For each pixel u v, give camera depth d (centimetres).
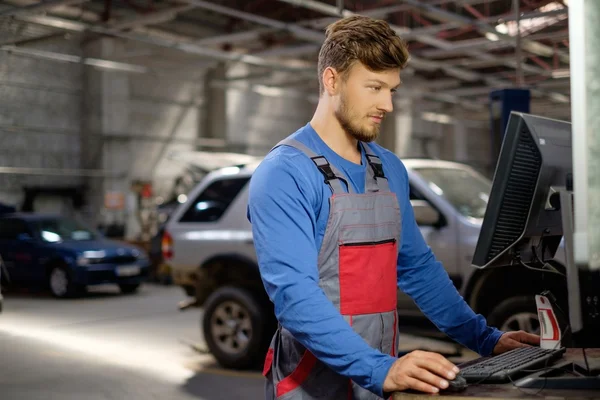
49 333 823
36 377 603
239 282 625
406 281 198
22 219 1270
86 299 1180
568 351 185
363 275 177
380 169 188
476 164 2798
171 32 1816
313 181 175
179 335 805
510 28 877
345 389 178
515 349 183
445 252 545
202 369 626
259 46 1664
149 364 651
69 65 1853
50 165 1834
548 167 179
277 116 2297
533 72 1163
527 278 505
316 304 160
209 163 1727
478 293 529
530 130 175
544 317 186
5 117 1753
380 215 181
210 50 1394
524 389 147
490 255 177
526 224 179
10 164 1769
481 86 1806
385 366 152
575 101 117
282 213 170
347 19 177
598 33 117
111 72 1872
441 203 559
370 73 170
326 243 176
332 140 183
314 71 1591
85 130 1886
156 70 1703
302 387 179
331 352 157
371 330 177
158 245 1453
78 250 1195
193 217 653
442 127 2633
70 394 546
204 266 634
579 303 148
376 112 173
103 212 1872
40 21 1177
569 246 150
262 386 564
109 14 1313
